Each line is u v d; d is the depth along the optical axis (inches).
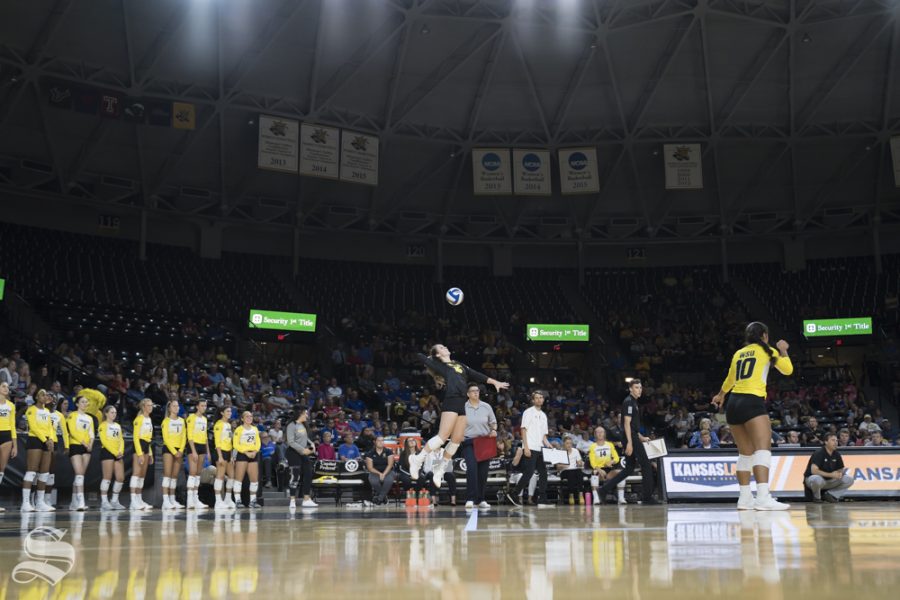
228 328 1199.6
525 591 66.5
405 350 1238.3
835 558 87.8
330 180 1264.8
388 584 73.3
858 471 520.7
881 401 1157.1
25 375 716.7
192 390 884.0
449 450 330.0
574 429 882.1
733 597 59.4
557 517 251.9
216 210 1262.3
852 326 1239.5
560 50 1115.9
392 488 683.4
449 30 1074.1
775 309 1341.0
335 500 692.1
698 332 1322.6
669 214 1363.2
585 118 1215.6
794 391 1144.2
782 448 530.9
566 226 1369.3
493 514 311.0
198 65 1045.8
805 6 1032.8
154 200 1192.8
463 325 1316.4
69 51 978.1
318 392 1031.0
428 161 1264.8
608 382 1230.9
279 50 1059.3
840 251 1375.5
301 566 91.3
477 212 1360.7
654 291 1398.9
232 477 587.8
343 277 1359.5
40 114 1032.2
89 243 1192.2
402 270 1391.5
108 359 923.4
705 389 1220.5
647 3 1039.6
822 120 1204.5
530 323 1293.1
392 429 828.6
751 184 1311.5
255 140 1168.8
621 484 624.4
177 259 1250.6
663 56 1123.3
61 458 580.4
